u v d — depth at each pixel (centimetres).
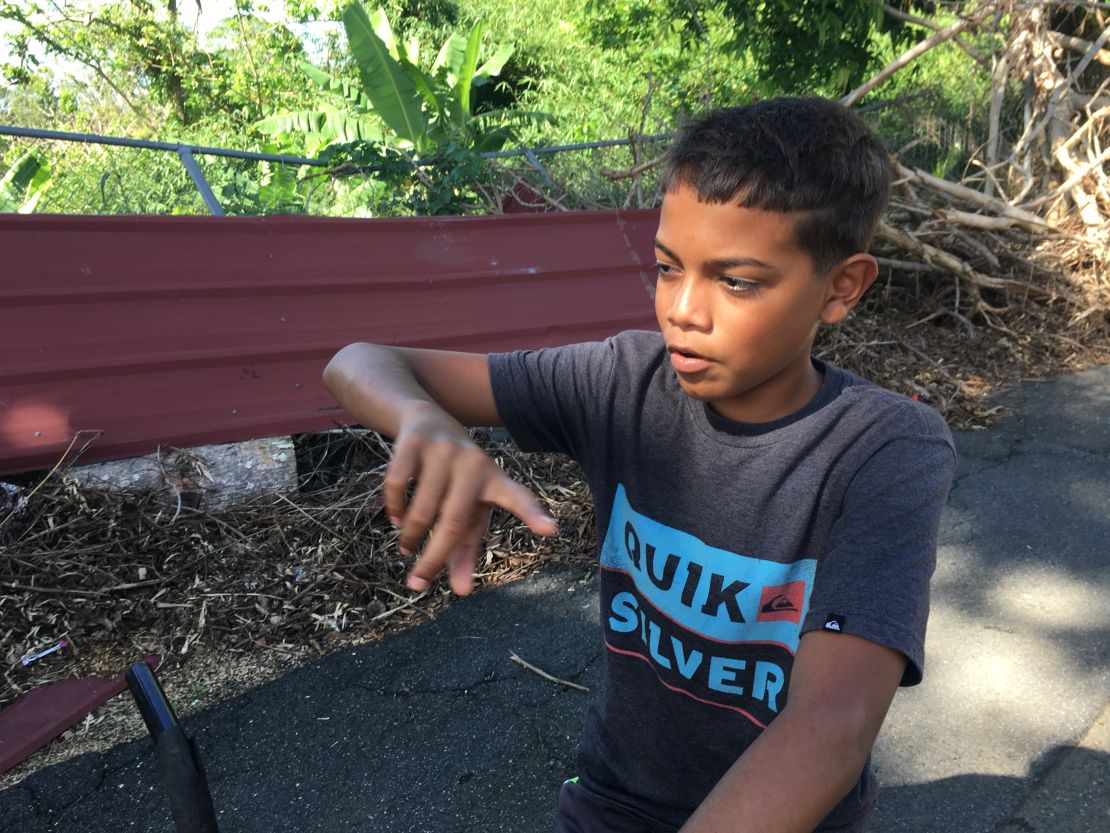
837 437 97
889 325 580
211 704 261
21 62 1627
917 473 91
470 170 583
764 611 105
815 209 83
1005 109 773
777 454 100
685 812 120
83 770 236
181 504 336
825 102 91
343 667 276
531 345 423
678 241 85
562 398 113
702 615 109
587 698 260
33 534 312
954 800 219
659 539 110
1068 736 241
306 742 246
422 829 217
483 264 421
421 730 249
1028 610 301
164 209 569
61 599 294
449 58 1155
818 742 75
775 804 72
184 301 358
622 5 1207
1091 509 370
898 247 603
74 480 327
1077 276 624
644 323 443
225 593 305
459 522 66
